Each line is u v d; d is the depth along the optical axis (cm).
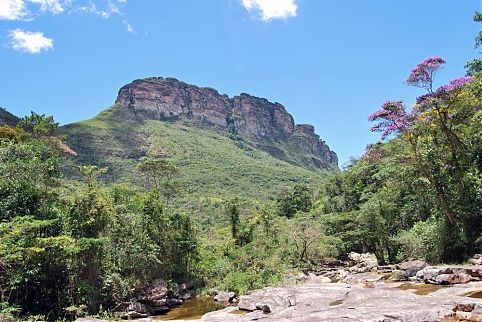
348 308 1188
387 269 2573
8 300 1789
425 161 2262
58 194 2428
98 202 2255
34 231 1928
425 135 2262
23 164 2066
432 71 2092
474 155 2120
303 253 3553
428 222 2575
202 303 2475
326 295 1510
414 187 2581
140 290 2411
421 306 1127
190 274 3111
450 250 2197
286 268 3133
